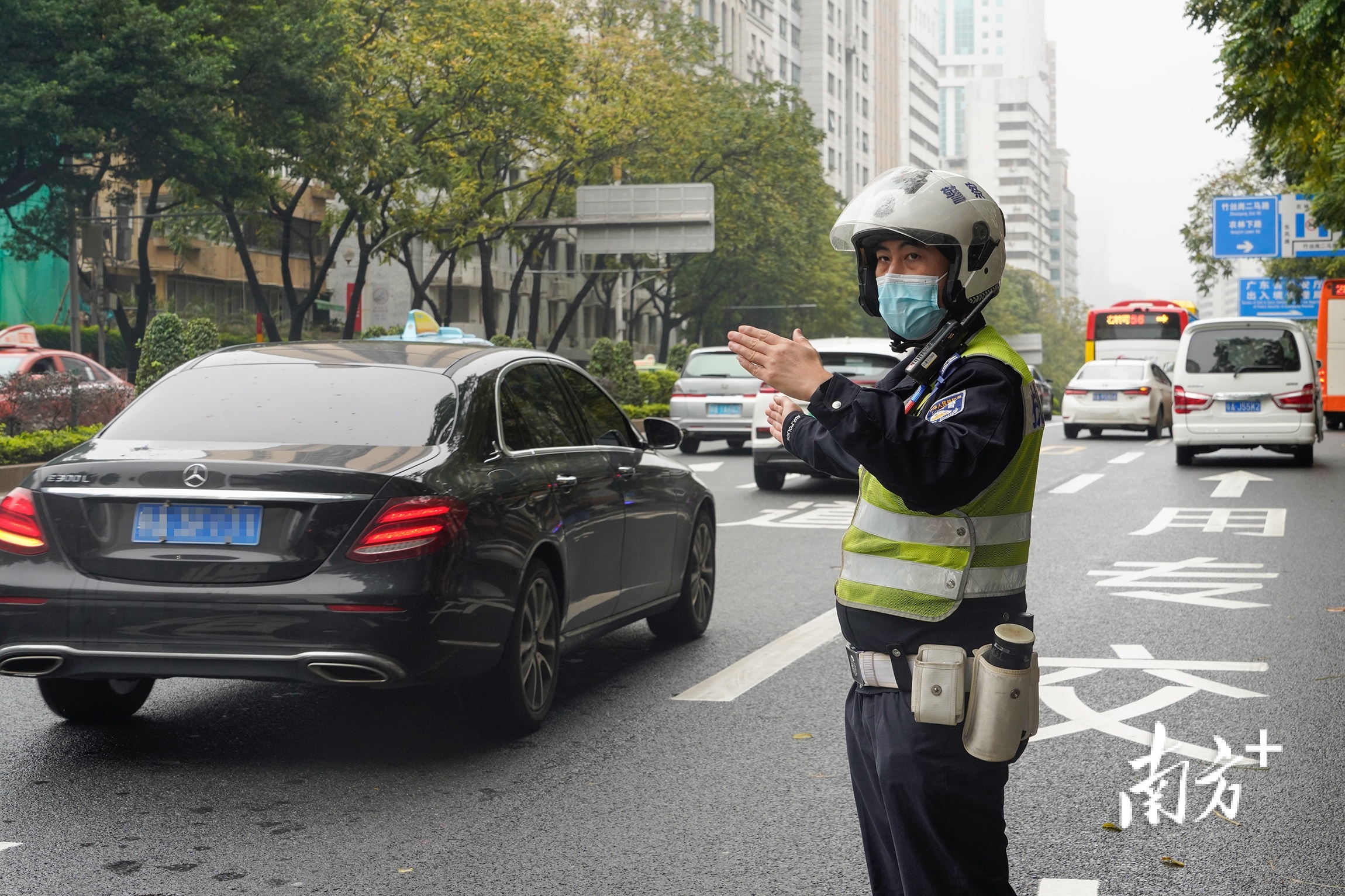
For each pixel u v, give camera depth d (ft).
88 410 56.13
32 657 16.49
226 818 14.92
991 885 8.20
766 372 7.81
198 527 16.31
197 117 83.30
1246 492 53.36
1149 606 28.55
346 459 16.76
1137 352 128.67
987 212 8.25
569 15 144.77
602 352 111.24
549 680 19.10
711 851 13.82
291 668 16.05
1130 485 57.52
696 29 158.10
